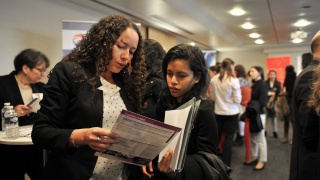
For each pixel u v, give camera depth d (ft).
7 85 7.30
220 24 21.43
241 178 11.05
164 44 22.45
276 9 16.62
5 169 6.97
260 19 19.43
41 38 11.57
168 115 3.32
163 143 2.81
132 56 3.51
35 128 3.01
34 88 7.74
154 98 4.06
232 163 12.95
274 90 18.92
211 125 3.42
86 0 12.93
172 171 2.99
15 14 10.41
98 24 3.31
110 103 3.34
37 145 2.99
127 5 13.85
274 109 18.07
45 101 3.05
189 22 18.20
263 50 35.88
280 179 10.91
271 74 19.48
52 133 2.88
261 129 11.92
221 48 34.58
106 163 3.34
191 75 3.44
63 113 3.08
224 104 11.24
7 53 10.15
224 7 16.44
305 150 5.36
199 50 3.56
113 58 3.20
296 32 22.35
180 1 14.47
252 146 12.51
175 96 3.59
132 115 2.49
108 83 3.44
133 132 2.62
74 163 3.15
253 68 12.60
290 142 16.90
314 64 5.54
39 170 7.39
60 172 3.14
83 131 2.78
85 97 3.13
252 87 12.58
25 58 7.32
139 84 3.70
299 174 5.52
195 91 3.55
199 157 3.28
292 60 34.27
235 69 15.48
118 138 2.65
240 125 16.12
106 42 3.14
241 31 24.52
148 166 3.60
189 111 2.90
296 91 5.57
